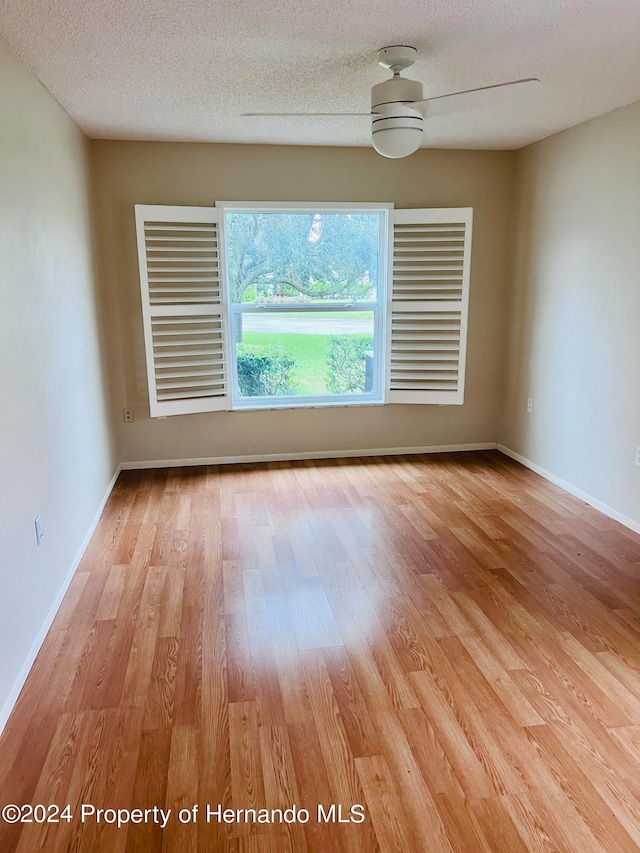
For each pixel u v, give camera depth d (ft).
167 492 13.78
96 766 6.03
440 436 16.78
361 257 15.71
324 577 9.84
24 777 5.90
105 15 7.19
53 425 9.21
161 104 10.89
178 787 5.79
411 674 7.41
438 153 15.02
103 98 10.40
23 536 7.55
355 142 14.10
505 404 16.55
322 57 8.70
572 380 13.38
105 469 13.46
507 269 15.93
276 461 16.06
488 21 7.52
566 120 12.30
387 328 15.58
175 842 5.23
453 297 15.31
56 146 10.25
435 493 13.67
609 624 8.46
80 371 11.33
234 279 15.23
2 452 6.89
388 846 5.18
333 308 15.83
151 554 10.70
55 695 7.04
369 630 8.34
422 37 8.01
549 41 8.16
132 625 8.48
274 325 15.69
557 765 6.02
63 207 10.59
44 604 8.31
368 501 13.19
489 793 5.70
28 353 8.14
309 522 12.07
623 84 9.95
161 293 14.16
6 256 7.45
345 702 6.92
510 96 8.30
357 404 16.15
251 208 14.53
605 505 12.43
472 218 14.99
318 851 5.14
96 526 11.92
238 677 7.36
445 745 6.29
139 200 14.01
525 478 14.66
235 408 15.58
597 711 6.77
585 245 12.64
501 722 6.61
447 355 15.64
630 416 11.51
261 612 8.81
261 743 6.32
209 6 7.00
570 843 5.18
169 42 8.05
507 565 10.23
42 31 7.57
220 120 12.04
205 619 8.63
